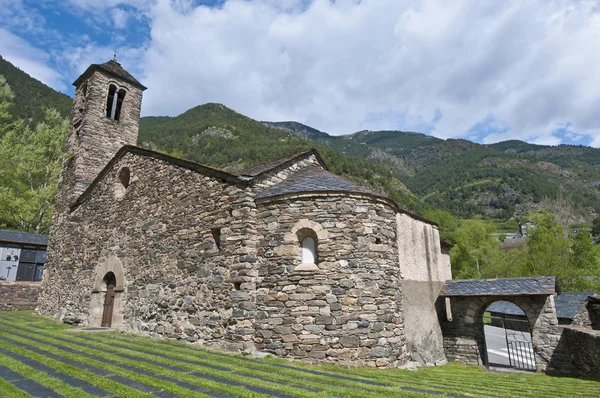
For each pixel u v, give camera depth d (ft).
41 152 101.60
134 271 41.98
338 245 30.71
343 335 28.81
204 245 35.17
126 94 64.28
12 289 65.36
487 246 106.93
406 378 25.18
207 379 21.26
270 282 31.19
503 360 49.29
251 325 30.78
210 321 32.83
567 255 81.76
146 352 28.81
